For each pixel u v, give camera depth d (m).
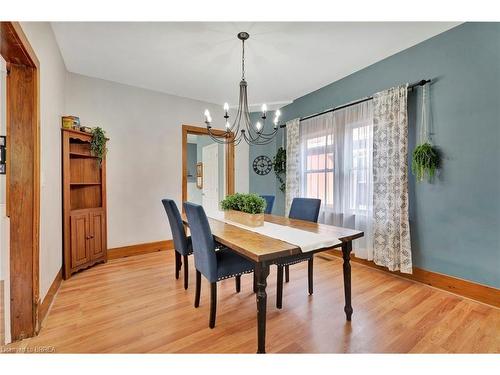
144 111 3.71
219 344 1.64
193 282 2.65
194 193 6.80
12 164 1.65
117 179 3.49
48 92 2.15
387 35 2.43
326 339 1.69
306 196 3.92
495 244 2.11
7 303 1.69
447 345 1.62
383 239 2.84
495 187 2.11
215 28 2.26
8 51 1.54
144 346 1.62
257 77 3.36
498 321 1.89
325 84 3.61
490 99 2.12
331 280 2.69
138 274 2.86
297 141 4.02
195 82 3.52
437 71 2.45
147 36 2.39
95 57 2.79
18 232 1.66
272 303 2.19
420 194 2.61
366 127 3.05
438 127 2.46
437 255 2.48
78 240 2.84
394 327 1.82
